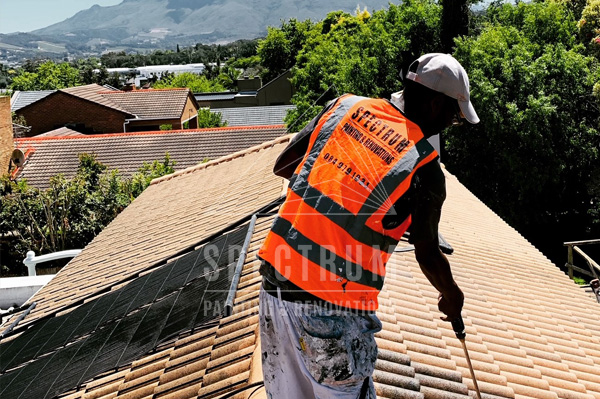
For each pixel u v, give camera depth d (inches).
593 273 492.4
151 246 306.8
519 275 288.8
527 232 950.4
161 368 161.0
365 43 1112.2
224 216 292.5
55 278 338.6
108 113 1574.8
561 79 866.8
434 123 100.4
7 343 249.6
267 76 2847.0
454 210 379.9
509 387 172.9
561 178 885.2
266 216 232.2
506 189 877.8
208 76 4463.6
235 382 136.9
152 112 1620.3
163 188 442.9
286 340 95.6
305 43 2593.5
